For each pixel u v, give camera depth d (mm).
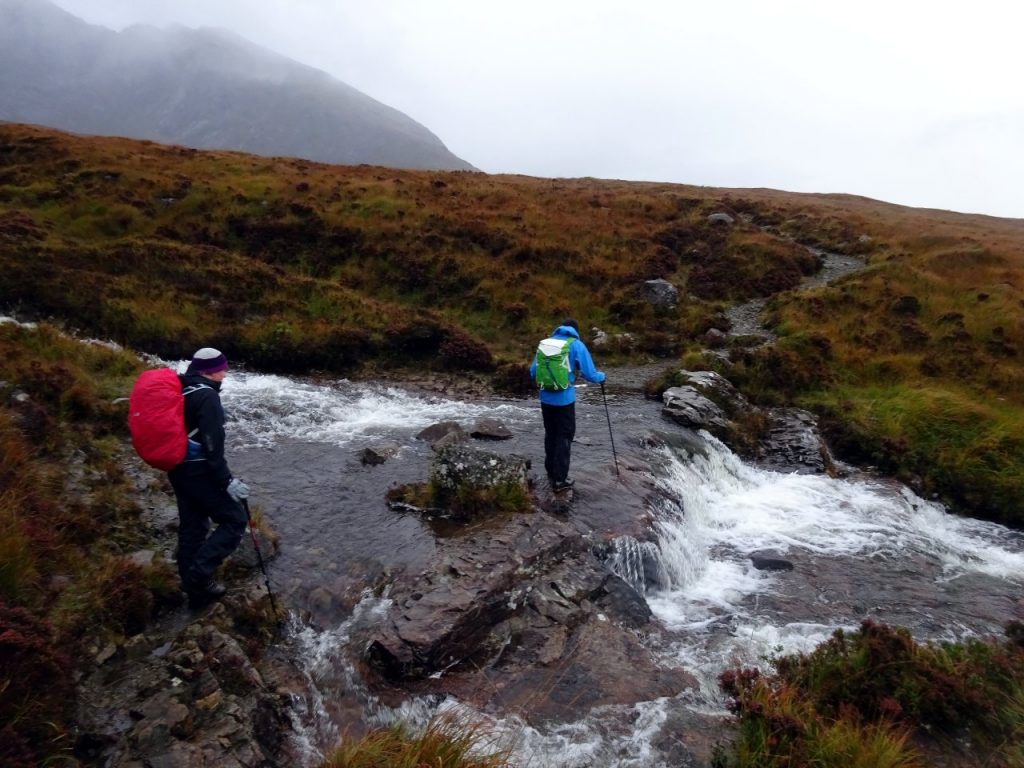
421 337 17938
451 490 8891
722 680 6082
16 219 21141
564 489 9734
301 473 10289
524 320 21094
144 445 5754
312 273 22641
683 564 9141
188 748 4527
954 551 10453
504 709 5750
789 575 9234
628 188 41812
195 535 6289
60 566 6109
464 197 29859
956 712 5594
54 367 10734
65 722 4609
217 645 5730
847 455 14367
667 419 14172
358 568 7566
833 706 5707
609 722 5629
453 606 6543
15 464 7359
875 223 32812
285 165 32438
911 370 17172
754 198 41531
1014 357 17797
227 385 14508
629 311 21828
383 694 5891
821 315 20641
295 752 5176
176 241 22828
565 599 7199
